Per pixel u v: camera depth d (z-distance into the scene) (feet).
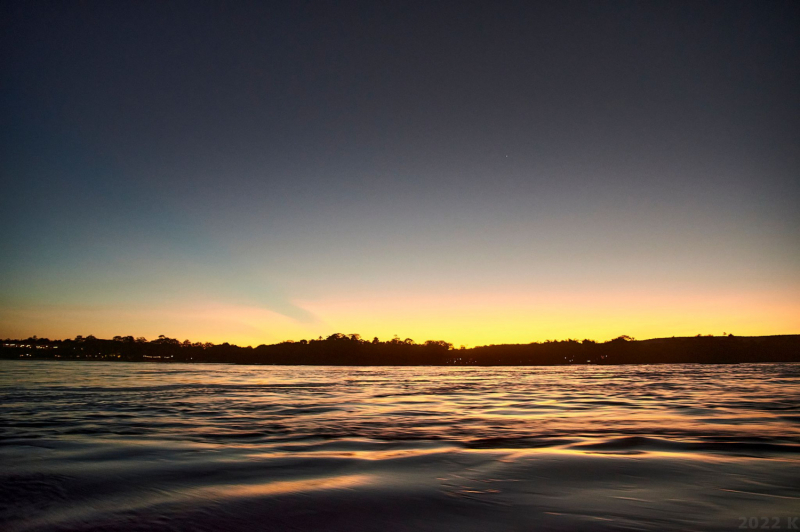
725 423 45.21
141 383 138.31
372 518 18.16
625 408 61.41
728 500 19.99
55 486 23.11
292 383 146.00
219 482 23.76
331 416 55.67
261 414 58.18
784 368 271.49
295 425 47.34
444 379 180.55
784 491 21.35
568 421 48.47
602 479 23.63
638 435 37.73
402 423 48.57
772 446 32.50
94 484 23.48
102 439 38.34
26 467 27.43
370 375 230.89
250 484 23.32
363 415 56.65
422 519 17.95
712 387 107.34
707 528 16.80
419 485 22.82
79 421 51.24
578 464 26.94
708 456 29.01
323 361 563.48
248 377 194.18
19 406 69.36
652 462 27.35
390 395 93.20
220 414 58.39
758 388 102.06
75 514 19.03
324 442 36.37
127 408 66.33
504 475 24.67
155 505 20.08
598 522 17.46
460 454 30.58
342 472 25.79
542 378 181.16
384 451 32.14
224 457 30.22
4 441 37.42
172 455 31.01
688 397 78.48
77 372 224.33
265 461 28.86
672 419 48.83
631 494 20.99
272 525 17.53
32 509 19.70
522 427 44.34
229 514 18.80
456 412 59.47
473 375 227.20
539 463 27.30
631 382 137.69
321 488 22.47
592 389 106.63
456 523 17.52
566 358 526.98
